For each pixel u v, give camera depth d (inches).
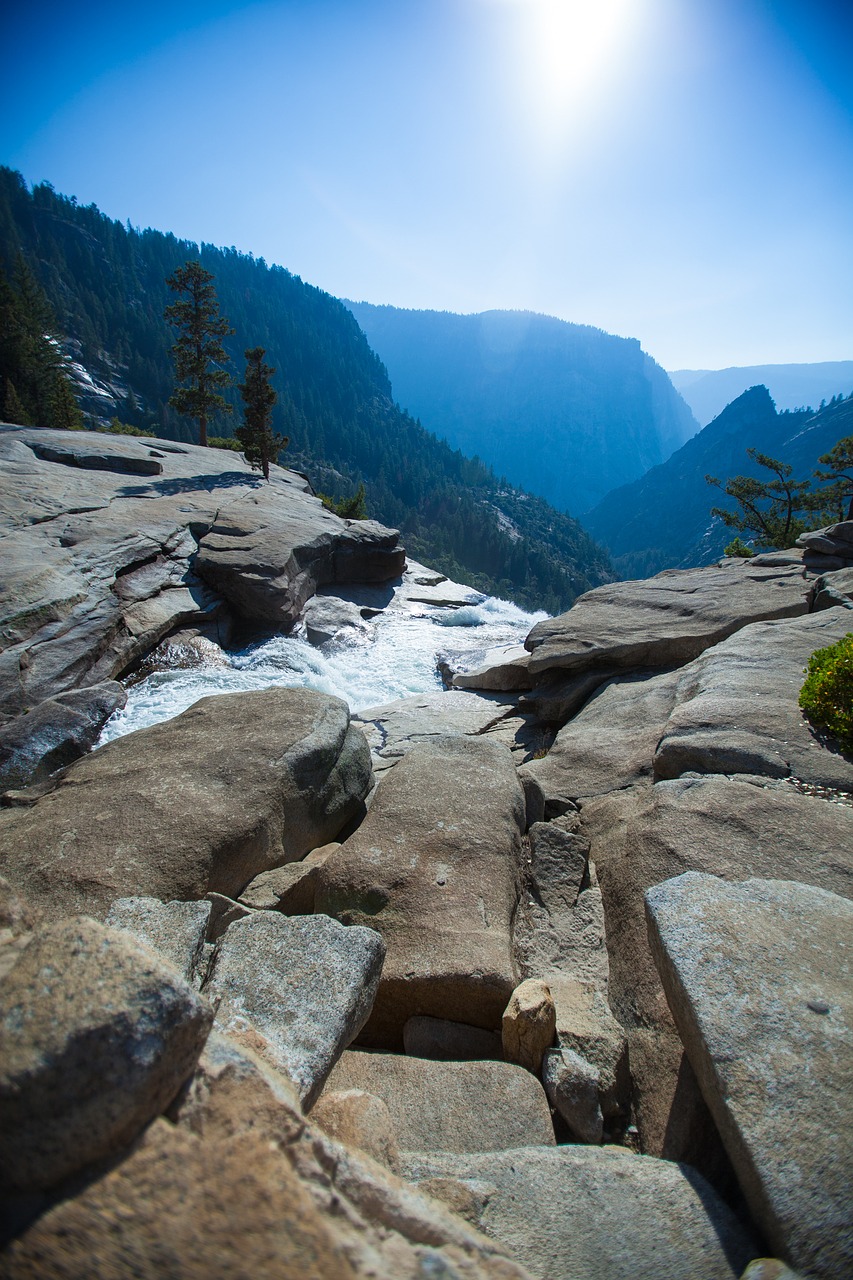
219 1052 85.1
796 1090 96.7
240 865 198.7
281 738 250.5
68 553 567.2
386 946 171.0
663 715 323.6
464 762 262.8
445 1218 76.6
